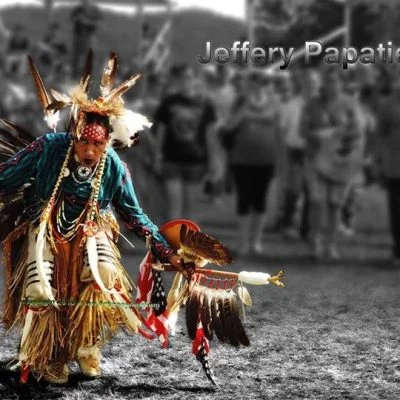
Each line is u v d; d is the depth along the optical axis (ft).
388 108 69.26
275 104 74.13
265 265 66.49
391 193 69.51
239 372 34.88
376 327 43.70
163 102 71.87
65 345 32.60
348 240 81.76
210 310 33.17
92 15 113.80
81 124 31.50
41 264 31.55
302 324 44.11
